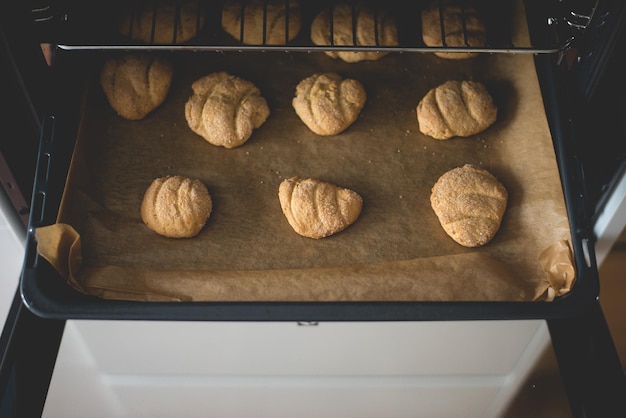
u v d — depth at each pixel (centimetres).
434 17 89
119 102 84
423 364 88
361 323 87
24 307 75
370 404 86
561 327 77
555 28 81
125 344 87
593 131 81
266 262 77
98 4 87
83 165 81
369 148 84
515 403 85
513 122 84
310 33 90
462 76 88
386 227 80
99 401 85
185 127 85
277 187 82
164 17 87
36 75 78
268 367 88
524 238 78
